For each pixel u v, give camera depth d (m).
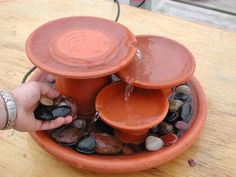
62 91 0.54
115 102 0.53
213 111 0.61
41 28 0.55
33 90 0.49
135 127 0.47
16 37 0.80
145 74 0.52
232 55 0.75
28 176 0.51
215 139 0.56
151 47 0.59
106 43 0.53
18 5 0.93
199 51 0.76
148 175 0.51
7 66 0.71
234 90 0.66
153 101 0.53
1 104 0.45
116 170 0.47
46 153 0.54
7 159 0.53
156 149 0.49
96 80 0.53
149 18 0.87
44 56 0.49
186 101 0.57
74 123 0.52
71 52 0.50
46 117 0.50
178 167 0.52
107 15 0.88
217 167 0.52
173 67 0.54
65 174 0.51
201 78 0.68
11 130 0.58
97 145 0.49
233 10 1.14
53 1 0.94
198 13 1.50
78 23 0.57
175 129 0.53
